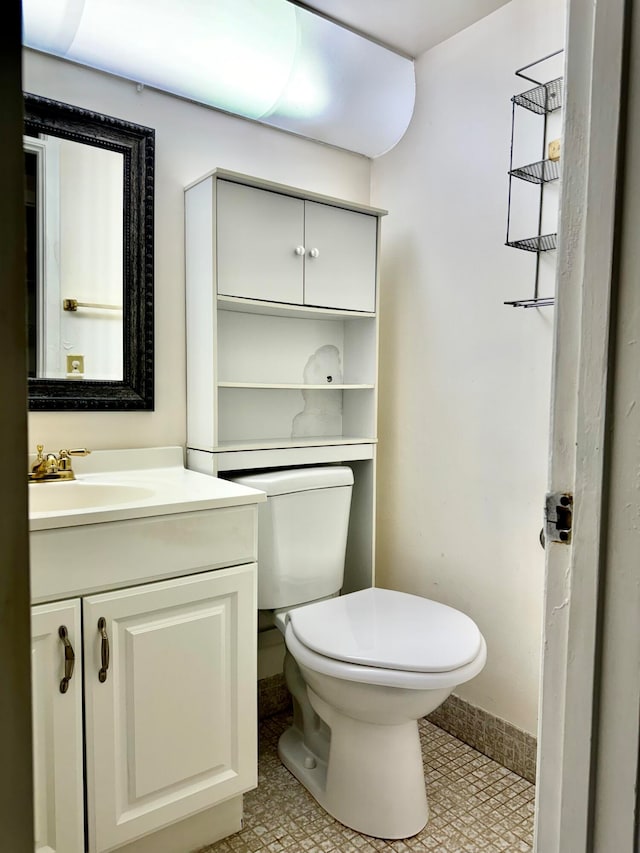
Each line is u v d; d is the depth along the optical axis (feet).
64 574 3.52
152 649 3.89
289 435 6.40
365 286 6.23
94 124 4.91
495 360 5.49
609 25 1.72
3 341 1.04
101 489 4.75
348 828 4.60
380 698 4.16
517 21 5.17
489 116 5.46
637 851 1.72
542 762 2.02
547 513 1.97
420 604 5.15
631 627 1.72
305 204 5.70
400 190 6.46
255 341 6.09
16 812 1.10
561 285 1.91
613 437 1.76
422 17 5.46
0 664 1.06
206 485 4.67
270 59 5.23
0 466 1.05
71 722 3.58
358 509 6.53
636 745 1.71
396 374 6.57
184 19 4.69
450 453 5.96
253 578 4.38
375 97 5.96
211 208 5.10
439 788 5.11
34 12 4.30
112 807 3.76
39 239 4.74
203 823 4.36
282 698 6.43
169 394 5.55
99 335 5.07
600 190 1.76
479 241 5.60
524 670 5.30
